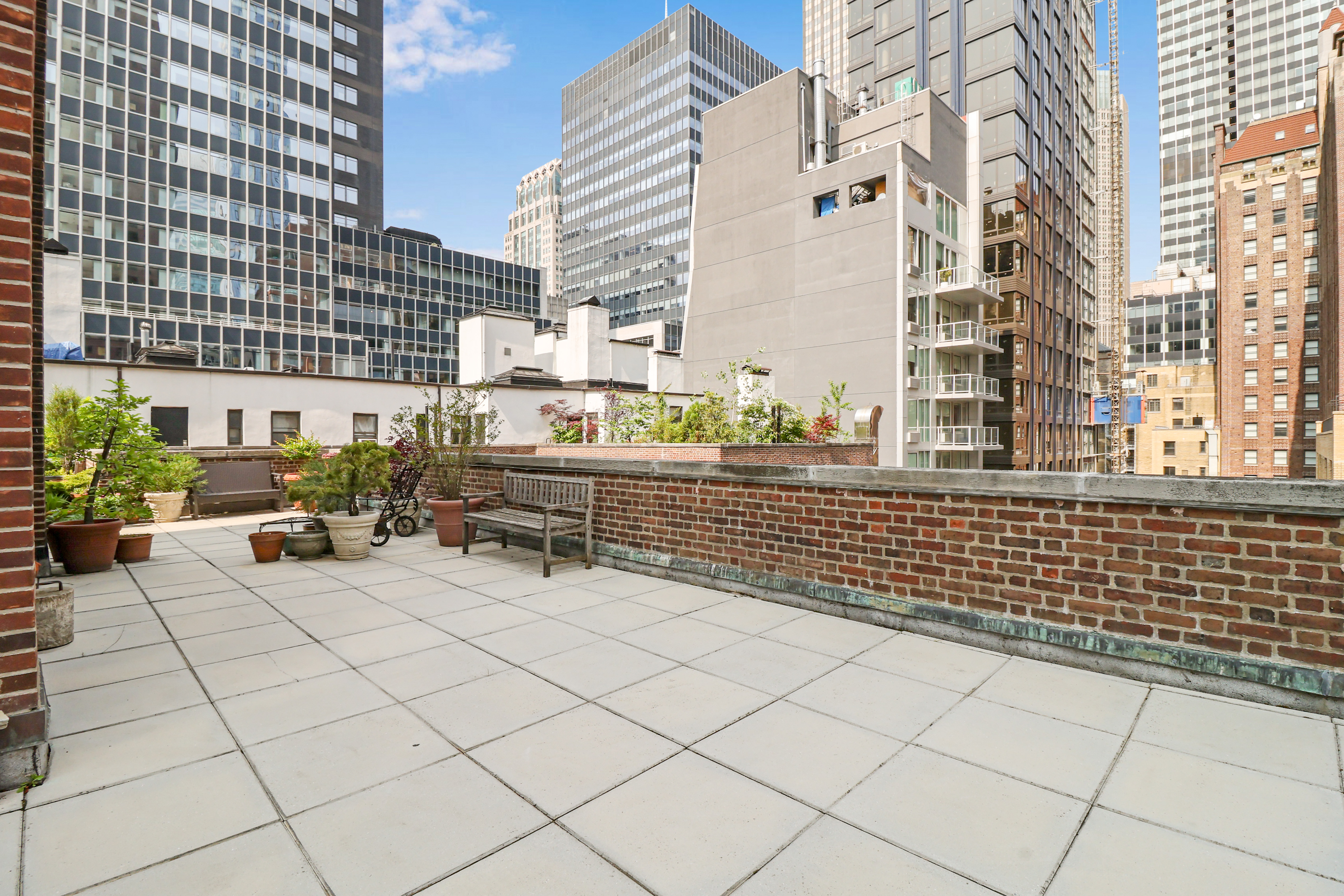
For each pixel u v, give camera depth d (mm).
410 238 69688
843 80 122250
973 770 2764
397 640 4586
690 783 2658
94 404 7762
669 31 105125
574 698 3561
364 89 67812
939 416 36812
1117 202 88125
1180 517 3688
